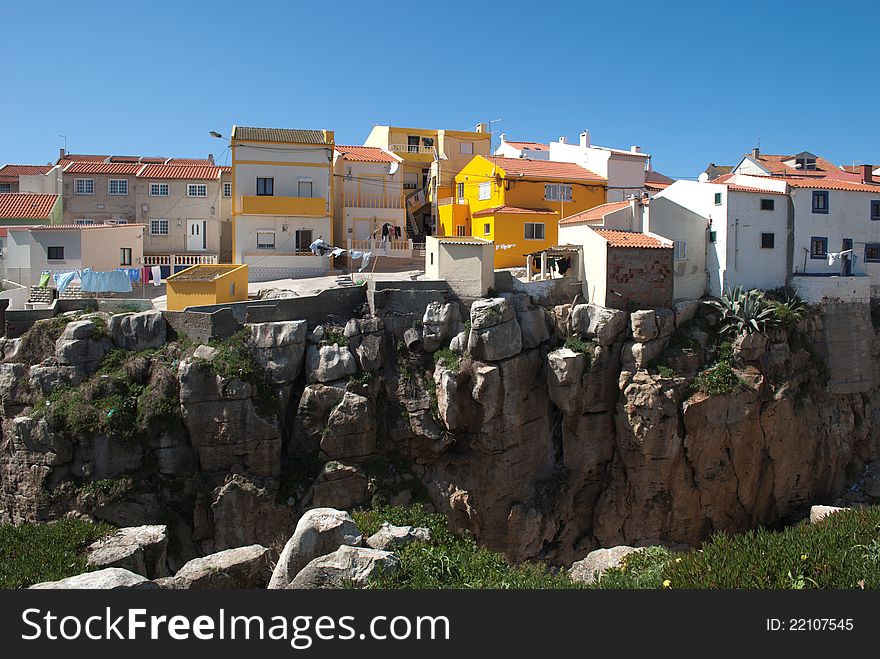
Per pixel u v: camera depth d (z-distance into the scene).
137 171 58.19
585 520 39.00
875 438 45.28
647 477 37.53
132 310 37.28
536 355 38.09
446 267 38.53
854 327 44.84
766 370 40.53
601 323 38.03
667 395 37.25
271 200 52.81
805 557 17.86
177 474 32.06
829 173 59.81
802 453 41.59
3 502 31.52
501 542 36.91
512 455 36.88
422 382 36.62
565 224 47.12
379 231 57.53
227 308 34.53
